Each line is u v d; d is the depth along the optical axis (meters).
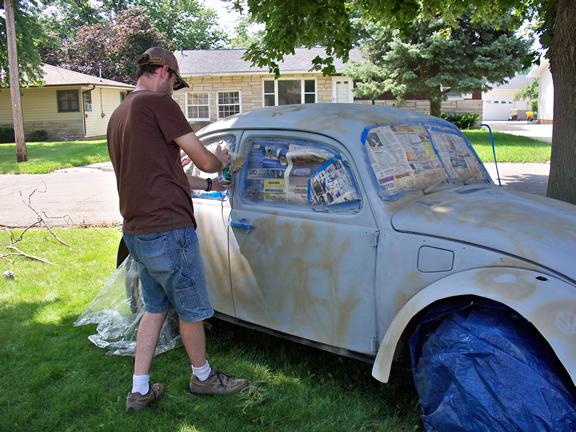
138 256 2.64
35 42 25.44
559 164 4.47
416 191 2.81
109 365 3.24
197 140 2.57
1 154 21.11
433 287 2.27
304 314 2.87
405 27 5.88
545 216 2.49
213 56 26.72
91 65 40.38
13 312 4.13
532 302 1.98
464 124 27.72
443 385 2.19
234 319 3.30
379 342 2.59
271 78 25.20
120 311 3.79
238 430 2.54
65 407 2.74
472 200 2.72
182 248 2.59
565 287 2.04
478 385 2.04
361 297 2.62
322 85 25.31
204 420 2.63
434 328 2.38
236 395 2.82
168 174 2.54
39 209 9.17
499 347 2.05
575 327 1.90
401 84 20.38
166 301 2.78
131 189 2.52
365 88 20.67
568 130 4.38
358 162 2.64
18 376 3.09
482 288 2.10
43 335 3.68
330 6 5.07
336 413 2.66
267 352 3.37
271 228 2.96
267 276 3.01
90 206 9.41
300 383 2.96
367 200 2.59
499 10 6.88
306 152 2.88
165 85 2.72
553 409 1.91
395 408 2.68
